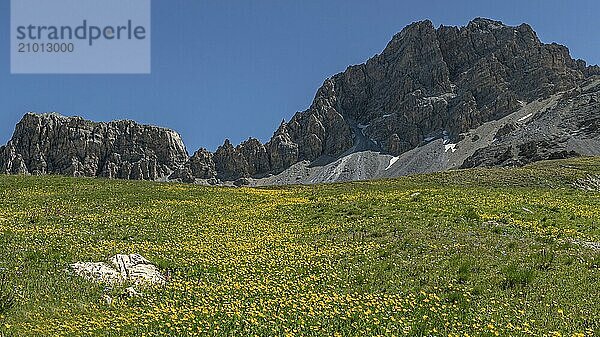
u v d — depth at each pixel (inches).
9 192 2310.5
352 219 1505.9
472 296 831.1
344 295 847.7
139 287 924.0
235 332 680.4
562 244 1127.6
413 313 753.6
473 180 3312.0
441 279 916.0
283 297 830.5
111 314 785.6
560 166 4114.2
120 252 1130.7
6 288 822.5
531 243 1135.0
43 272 936.3
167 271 1034.7
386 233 1278.3
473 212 1480.1
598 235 1274.6
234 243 1295.5
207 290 904.9
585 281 885.8
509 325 690.2
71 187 2509.8
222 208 1955.0
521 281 883.4
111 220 1646.2
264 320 720.3
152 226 1553.9
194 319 726.5
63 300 827.4
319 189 2992.1
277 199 2218.3
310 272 1018.7
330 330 685.9
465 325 693.3
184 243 1301.7
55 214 1772.9
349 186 3245.6
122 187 2568.9
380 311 754.2
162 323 712.4
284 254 1160.8
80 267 983.6
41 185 2532.0
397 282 922.7
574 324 719.7
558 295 829.2
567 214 1574.8
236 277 991.6
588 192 2268.7
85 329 708.0
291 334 656.4
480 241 1152.2
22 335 672.4
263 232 1438.2
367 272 987.3
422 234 1236.5
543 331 685.3
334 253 1140.5
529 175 3341.5
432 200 1807.3
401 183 3348.9
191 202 2137.1
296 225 1512.1
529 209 1654.8
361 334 668.1
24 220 1593.3
